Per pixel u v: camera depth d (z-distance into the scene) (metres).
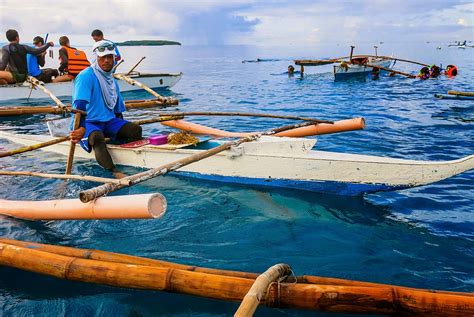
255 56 51.03
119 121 5.81
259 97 13.30
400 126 8.43
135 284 2.77
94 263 2.90
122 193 4.83
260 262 3.35
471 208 4.42
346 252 3.51
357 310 2.43
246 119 9.42
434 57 36.16
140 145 5.52
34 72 11.85
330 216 4.23
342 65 18.12
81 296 2.94
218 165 5.06
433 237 3.79
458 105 10.99
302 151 4.76
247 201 4.59
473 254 3.47
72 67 12.23
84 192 3.14
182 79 19.67
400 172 4.32
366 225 4.04
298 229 3.94
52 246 3.23
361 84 16.55
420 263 3.33
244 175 4.98
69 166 5.08
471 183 5.12
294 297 2.49
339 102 11.94
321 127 5.72
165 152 5.25
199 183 5.14
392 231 3.91
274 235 3.82
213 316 2.69
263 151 4.84
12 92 11.55
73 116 5.75
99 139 5.41
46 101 11.85
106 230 3.94
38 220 4.12
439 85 15.76
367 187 4.53
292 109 10.89
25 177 5.42
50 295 2.96
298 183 4.79
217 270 2.82
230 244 3.65
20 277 3.19
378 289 2.44
